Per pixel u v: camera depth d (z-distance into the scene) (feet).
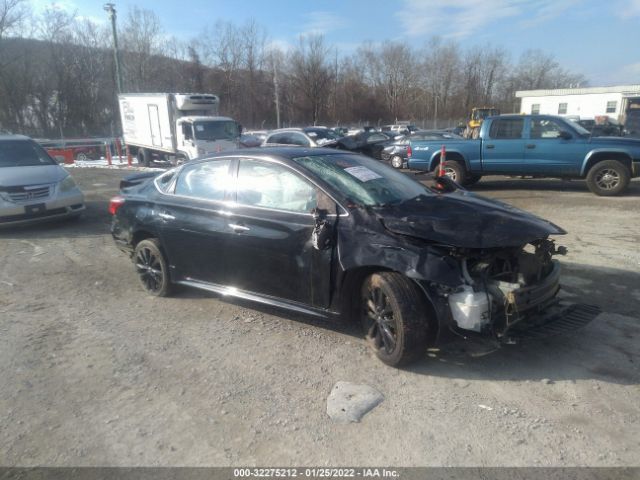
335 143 57.11
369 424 9.61
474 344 11.23
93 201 39.99
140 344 13.50
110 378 11.71
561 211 29.50
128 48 167.73
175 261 16.19
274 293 13.62
